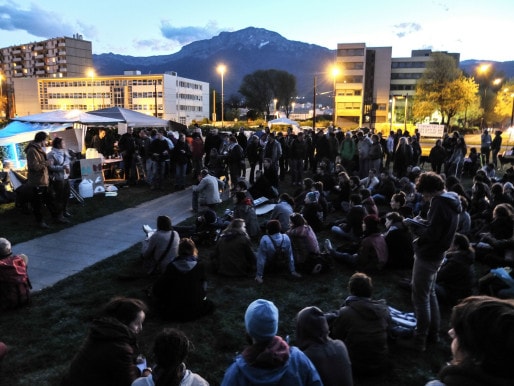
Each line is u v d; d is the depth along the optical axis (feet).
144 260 22.06
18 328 16.39
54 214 31.14
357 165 52.65
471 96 177.37
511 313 4.87
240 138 53.16
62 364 14.16
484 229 27.20
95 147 56.08
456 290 18.29
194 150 48.21
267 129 50.16
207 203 33.76
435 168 53.57
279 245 21.52
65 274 22.06
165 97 333.42
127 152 47.37
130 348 9.59
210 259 23.44
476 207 31.45
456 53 328.49
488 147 64.69
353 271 23.00
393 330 15.53
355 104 322.34
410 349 15.11
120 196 41.39
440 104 181.68
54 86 369.71
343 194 36.81
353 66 318.45
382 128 198.59
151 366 13.88
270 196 38.75
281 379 7.80
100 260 24.13
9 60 474.49
